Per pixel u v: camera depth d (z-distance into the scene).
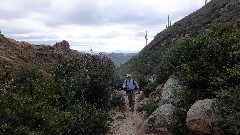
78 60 14.67
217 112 8.50
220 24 14.37
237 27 13.29
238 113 7.68
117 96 15.12
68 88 11.23
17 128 6.35
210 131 8.40
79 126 9.27
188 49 12.30
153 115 10.52
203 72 10.62
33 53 27.16
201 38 12.42
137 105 15.79
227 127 8.21
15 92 7.85
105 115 10.38
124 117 13.26
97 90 12.98
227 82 9.46
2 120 6.55
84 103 11.12
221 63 10.59
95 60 14.88
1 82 8.09
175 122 9.86
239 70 9.34
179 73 11.90
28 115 6.96
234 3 30.36
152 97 15.08
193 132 8.83
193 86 10.92
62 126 8.05
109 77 14.05
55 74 13.77
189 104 10.77
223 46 11.09
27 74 11.75
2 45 24.02
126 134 10.62
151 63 33.16
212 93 9.94
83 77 12.65
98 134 9.74
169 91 12.05
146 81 21.72
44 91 9.13
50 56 28.14
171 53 13.96
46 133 7.09
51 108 8.20
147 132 10.26
